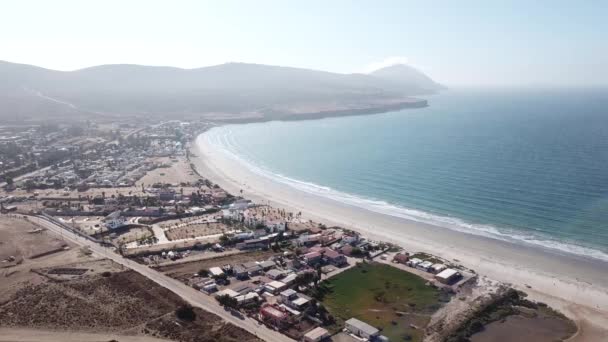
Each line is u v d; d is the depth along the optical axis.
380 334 95.12
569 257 136.50
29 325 95.44
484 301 108.69
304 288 116.38
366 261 136.12
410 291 115.62
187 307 100.25
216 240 152.25
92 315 99.38
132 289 112.19
